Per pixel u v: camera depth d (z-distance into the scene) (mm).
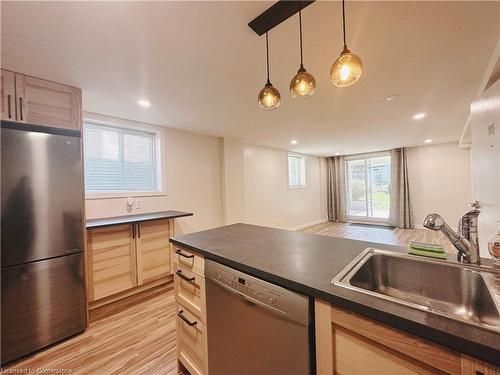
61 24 1201
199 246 1311
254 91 2119
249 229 1821
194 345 1342
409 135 4277
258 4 1110
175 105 2430
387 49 1523
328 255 1134
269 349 923
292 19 1214
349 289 751
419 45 1484
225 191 4059
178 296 1473
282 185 5723
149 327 1953
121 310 2223
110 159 2850
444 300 956
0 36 1280
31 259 1616
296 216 6152
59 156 1739
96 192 2662
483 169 1600
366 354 682
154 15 1157
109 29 1255
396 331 619
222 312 1133
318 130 3703
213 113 2719
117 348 1696
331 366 750
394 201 6051
